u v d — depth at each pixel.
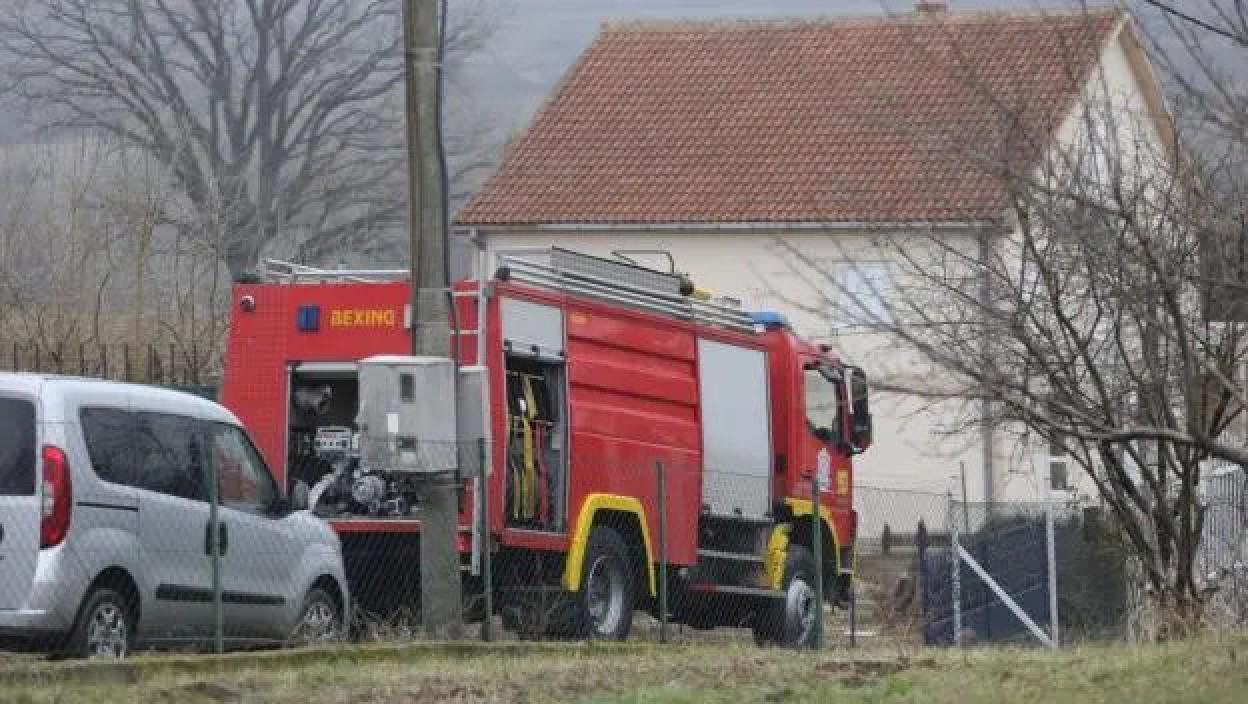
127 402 32.28
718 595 47.31
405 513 40.78
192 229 66.75
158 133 83.88
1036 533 50.97
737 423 47.88
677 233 89.56
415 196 37.09
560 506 41.78
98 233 64.06
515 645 35.59
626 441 43.75
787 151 91.88
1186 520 37.62
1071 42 38.22
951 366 28.89
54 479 30.53
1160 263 29.30
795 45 98.81
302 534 35.94
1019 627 49.97
